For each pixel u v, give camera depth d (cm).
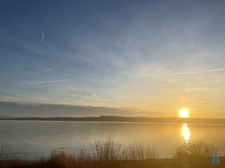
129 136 9244
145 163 1494
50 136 9244
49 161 1889
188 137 8575
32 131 12688
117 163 1330
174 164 1750
